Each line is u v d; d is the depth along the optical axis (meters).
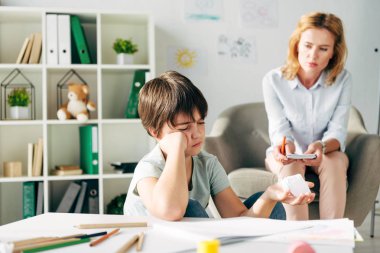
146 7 3.01
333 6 3.20
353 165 2.05
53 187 2.90
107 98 3.01
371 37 3.22
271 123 2.16
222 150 2.33
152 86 1.24
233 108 2.57
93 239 0.84
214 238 0.81
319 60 2.02
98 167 2.70
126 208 1.26
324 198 1.83
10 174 2.66
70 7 2.92
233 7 3.10
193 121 1.18
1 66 2.64
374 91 3.23
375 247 2.40
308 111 2.15
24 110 2.72
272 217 1.25
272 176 2.05
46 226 0.94
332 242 0.80
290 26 3.16
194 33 3.06
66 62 2.70
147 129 1.26
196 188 1.35
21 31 2.90
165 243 0.81
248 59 3.12
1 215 2.89
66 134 2.95
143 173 1.18
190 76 3.06
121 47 2.80
